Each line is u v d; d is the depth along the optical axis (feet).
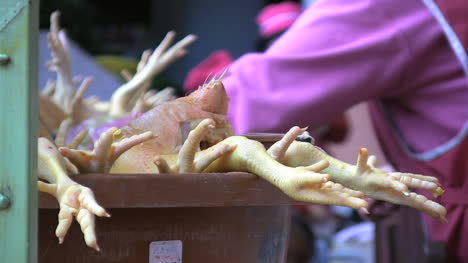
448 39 7.77
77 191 4.26
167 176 4.53
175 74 29.35
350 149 16.96
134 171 4.89
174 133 5.06
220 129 5.19
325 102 7.97
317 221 15.28
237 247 4.92
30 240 4.19
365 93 8.10
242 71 8.14
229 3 29.71
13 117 4.18
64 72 8.34
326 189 4.39
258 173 4.61
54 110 7.43
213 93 5.18
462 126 7.79
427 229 8.00
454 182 7.78
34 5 4.19
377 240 8.76
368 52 7.98
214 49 29.78
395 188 4.60
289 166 4.81
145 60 8.01
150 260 4.76
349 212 16.67
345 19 8.18
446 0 7.80
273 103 7.89
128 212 4.73
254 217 4.95
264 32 14.28
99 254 4.71
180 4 29.96
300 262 12.26
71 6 21.04
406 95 8.27
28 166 4.18
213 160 4.72
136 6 29.68
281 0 23.58
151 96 8.80
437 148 7.96
